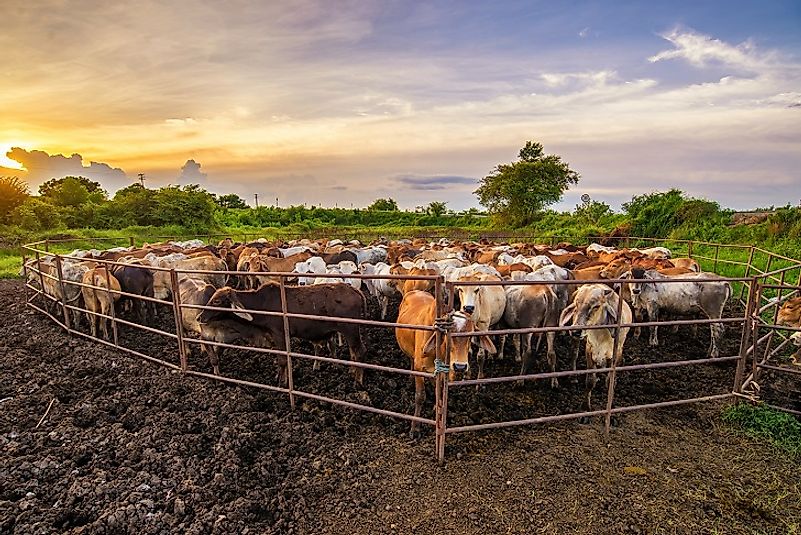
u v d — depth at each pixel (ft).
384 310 39.09
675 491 15.24
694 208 79.97
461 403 21.26
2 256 75.00
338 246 57.21
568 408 21.06
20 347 28.60
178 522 13.35
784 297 27.30
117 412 19.98
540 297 24.54
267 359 26.84
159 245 55.67
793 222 64.90
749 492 15.19
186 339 23.20
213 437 17.75
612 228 94.07
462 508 14.48
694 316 31.14
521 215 141.49
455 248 50.16
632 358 28.04
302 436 18.31
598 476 16.01
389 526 13.82
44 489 14.37
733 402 21.07
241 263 45.62
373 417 19.85
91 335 31.96
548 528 13.70
